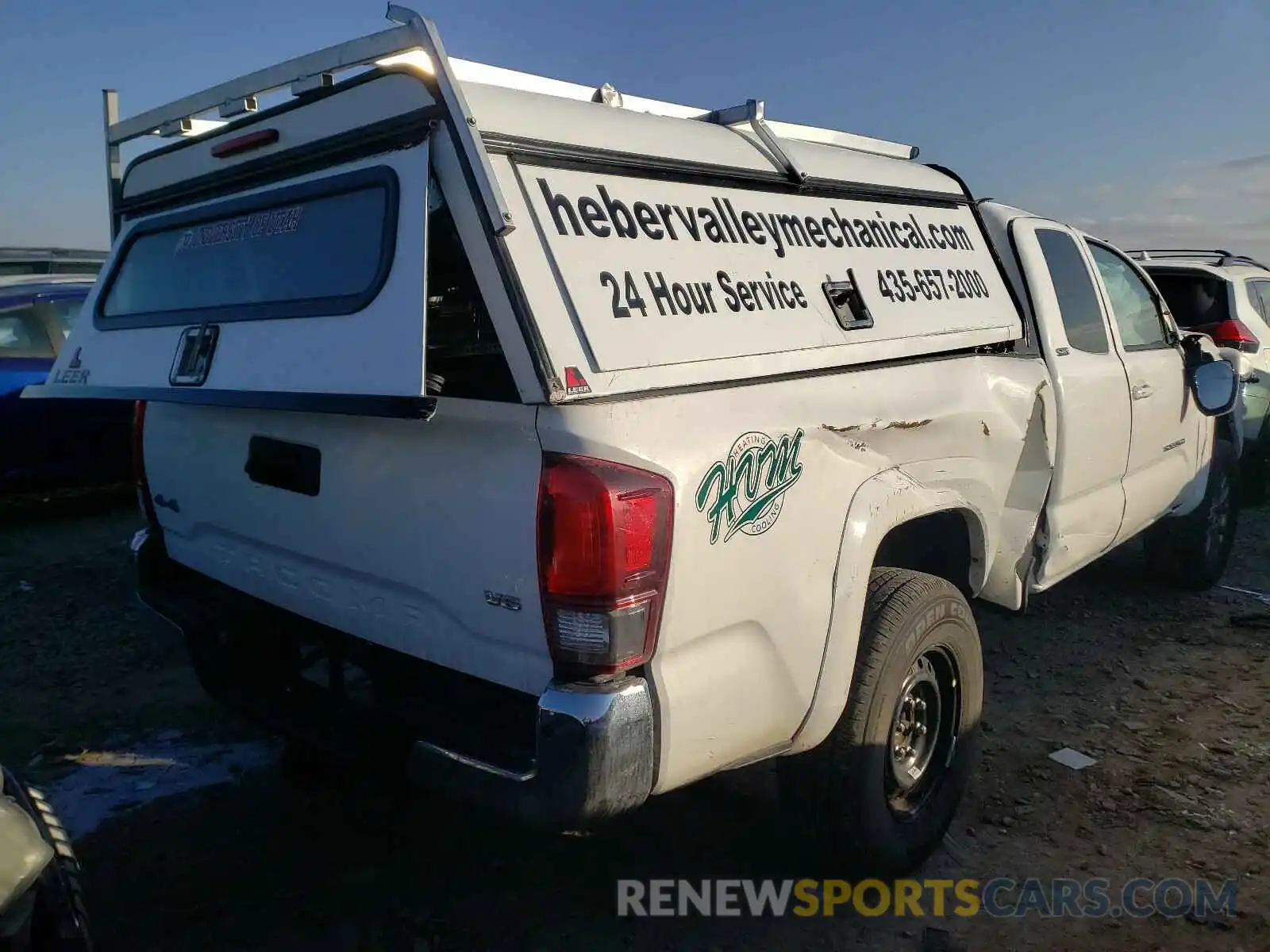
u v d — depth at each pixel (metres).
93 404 7.64
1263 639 5.47
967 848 3.49
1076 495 4.42
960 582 3.81
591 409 2.31
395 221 2.45
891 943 3.00
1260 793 3.84
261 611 3.19
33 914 2.36
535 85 3.06
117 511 8.02
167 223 3.36
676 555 2.37
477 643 2.52
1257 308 8.38
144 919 3.04
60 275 8.27
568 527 2.24
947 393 3.40
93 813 3.62
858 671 3.02
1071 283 4.48
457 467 2.45
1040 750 4.19
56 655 5.04
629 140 2.76
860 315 3.22
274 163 2.92
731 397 2.60
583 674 2.30
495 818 2.39
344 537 2.79
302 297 2.71
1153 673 5.01
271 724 3.04
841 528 2.86
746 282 2.86
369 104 2.58
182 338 3.02
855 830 3.08
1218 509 6.15
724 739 2.58
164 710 4.45
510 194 2.40
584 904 3.15
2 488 7.34
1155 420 5.03
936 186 3.99
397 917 3.07
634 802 2.36
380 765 2.69
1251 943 3.00
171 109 3.29
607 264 2.50
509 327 2.31
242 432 3.07
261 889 3.20
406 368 2.27
